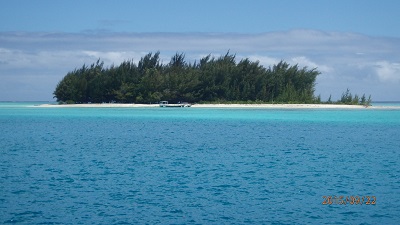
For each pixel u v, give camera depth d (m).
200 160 37.34
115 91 123.06
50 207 23.08
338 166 34.62
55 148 45.06
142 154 40.75
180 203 23.89
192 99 122.31
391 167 34.12
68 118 88.88
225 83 121.88
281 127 69.50
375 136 56.62
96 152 42.12
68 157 39.03
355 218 21.64
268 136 56.62
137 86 122.06
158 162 36.31
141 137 55.44
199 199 24.66
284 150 43.62
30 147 45.88
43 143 49.34
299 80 124.75
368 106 126.56
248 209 22.95
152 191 26.34
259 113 102.56
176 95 121.88
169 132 61.66
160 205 23.52
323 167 34.12
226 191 26.36
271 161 36.94
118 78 123.44
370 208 23.12
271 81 122.56
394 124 75.00
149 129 66.19
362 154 41.03
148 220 21.23
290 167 34.06
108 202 24.02
